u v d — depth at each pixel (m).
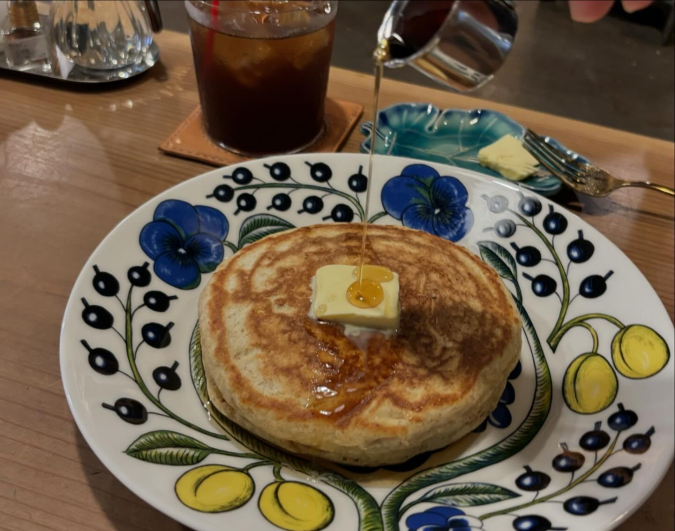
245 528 0.16
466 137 0.38
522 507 0.18
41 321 0.25
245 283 0.24
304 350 0.21
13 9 0.38
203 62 0.32
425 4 0.20
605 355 0.23
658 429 0.20
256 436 0.21
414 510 0.19
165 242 0.26
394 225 0.28
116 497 0.19
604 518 0.17
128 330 0.23
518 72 0.65
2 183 0.31
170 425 0.20
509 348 0.23
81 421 0.18
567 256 0.27
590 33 0.73
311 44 0.32
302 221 0.29
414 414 0.20
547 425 0.22
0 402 0.21
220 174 0.29
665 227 0.33
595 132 0.40
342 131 0.38
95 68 0.40
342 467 0.20
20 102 0.37
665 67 0.68
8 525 0.18
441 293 0.24
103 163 0.34
